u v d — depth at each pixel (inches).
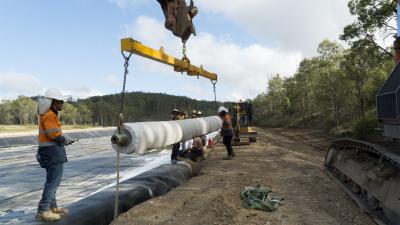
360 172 309.3
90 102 4392.2
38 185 431.2
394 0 302.2
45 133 227.3
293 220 251.1
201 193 325.4
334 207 286.5
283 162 519.5
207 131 449.4
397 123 236.7
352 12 1101.1
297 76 2402.8
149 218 251.9
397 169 249.8
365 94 1408.7
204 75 422.6
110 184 417.1
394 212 228.4
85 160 644.1
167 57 298.2
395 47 288.7
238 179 386.0
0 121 3964.1
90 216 240.2
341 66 1482.5
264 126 2987.2
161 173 385.4
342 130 1481.3
